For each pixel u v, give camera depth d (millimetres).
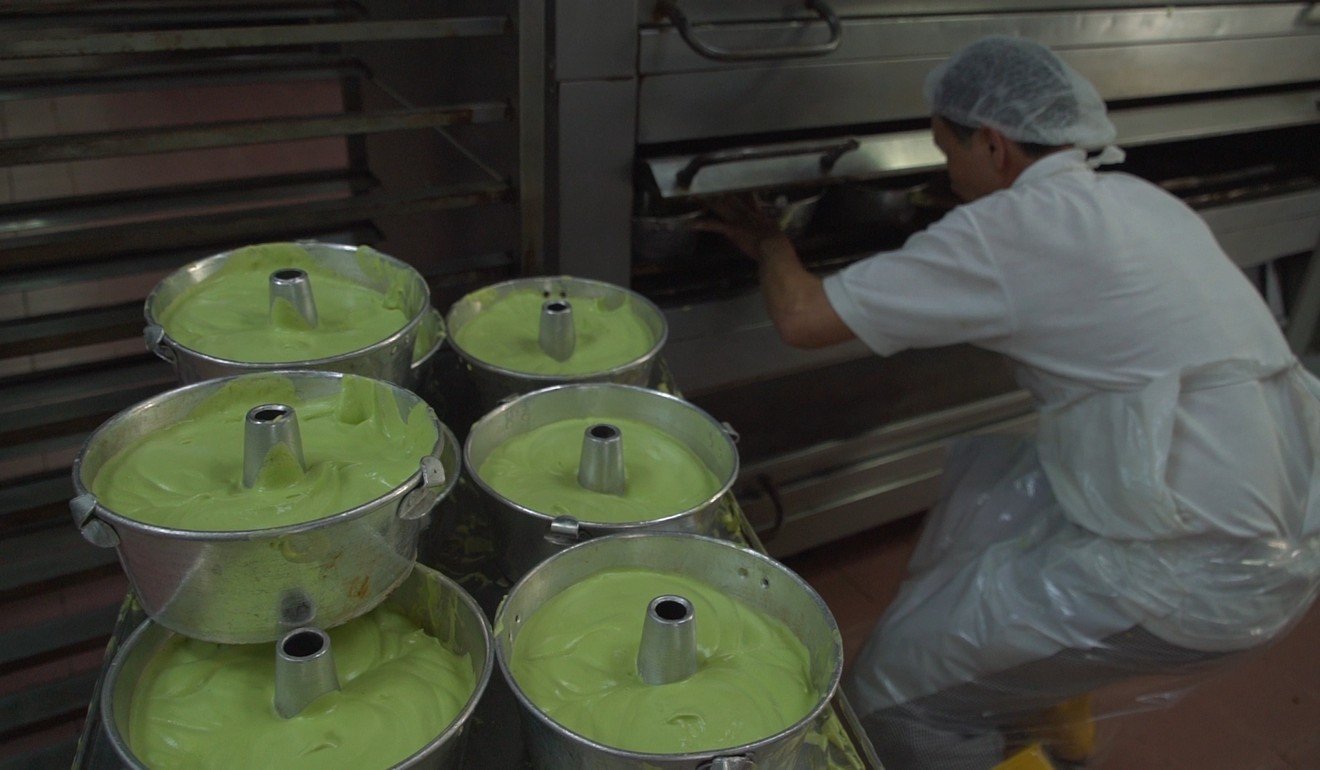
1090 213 1344
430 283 1380
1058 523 1547
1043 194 1362
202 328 920
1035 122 1385
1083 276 1337
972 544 1662
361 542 587
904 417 2170
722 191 1472
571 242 1450
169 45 1072
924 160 1666
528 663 685
